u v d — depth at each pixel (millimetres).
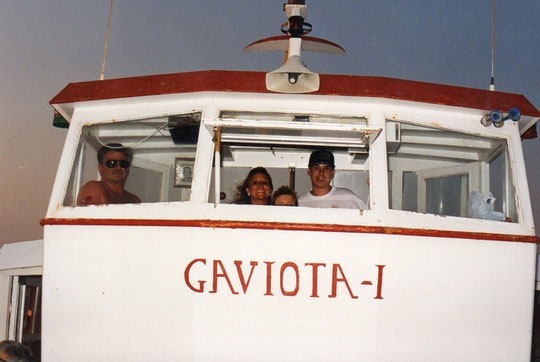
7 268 6285
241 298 4598
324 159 5633
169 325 4625
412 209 5645
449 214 5590
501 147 5277
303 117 5023
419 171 5715
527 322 4797
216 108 4969
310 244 4605
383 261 4637
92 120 5227
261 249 4602
